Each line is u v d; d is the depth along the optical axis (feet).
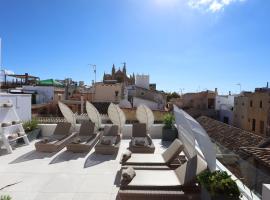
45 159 29.32
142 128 36.73
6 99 37.76
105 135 36.11
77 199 19.51
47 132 43.01
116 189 21.29
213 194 14.37
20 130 36.60
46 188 21.47
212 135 76.28
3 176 24.12
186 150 26.94
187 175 18.52
